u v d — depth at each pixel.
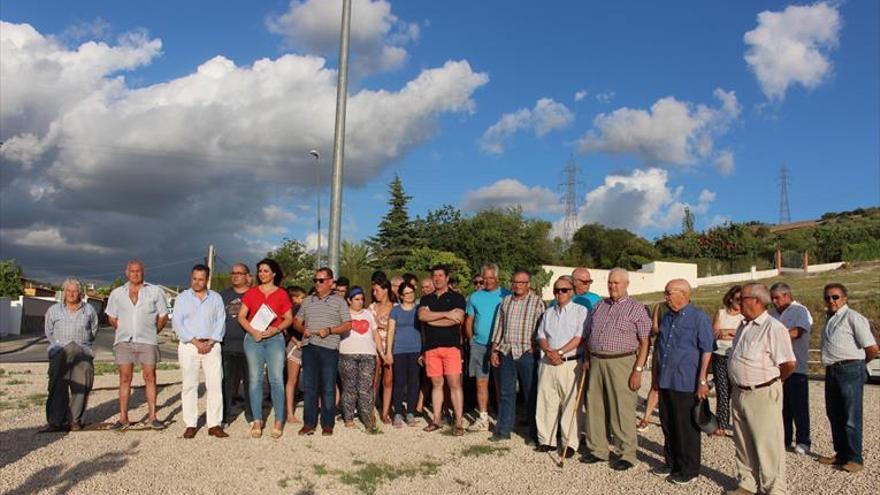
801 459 7.54
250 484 6.42
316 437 8.49
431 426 9.09
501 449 8.05
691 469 6.68
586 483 6.71
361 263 51.56
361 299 9.23
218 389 8.40
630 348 7.26
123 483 6.23
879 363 15.73
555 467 7.29
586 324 7.76
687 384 6.72
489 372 9.35
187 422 8.28
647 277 52.28
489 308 9.16
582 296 8.83
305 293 10.66
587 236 68.44
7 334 41.06
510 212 60.78
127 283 8.63
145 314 8.59
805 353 7.88
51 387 8.28
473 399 10.69
